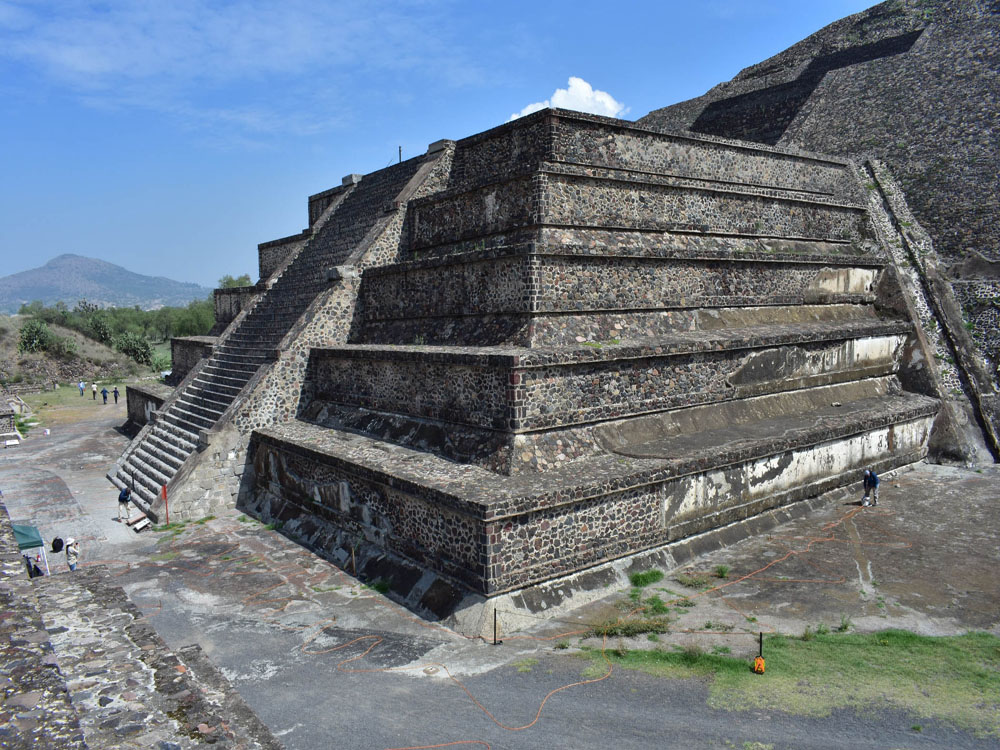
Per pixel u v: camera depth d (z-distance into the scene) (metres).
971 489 13.77
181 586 10.22
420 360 11.59
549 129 12.60
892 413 14.45
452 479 9.51
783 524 11.99
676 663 7.53
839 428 13.00
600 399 10.79
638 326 12.33
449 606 8.88
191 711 4.54
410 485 9.50
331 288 15.42
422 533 9.66
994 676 7.12
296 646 8.27
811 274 15.94
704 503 10.88
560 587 9.12
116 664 5.01
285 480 13.11
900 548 10.80
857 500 13.16
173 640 8.48
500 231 12.98
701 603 9.07
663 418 11.70
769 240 15.94
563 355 10.14
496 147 14.02
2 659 4.19
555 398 10.25
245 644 8.34
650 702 6.81
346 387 13.99
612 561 9.77
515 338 11.20
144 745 4.07
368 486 10.73
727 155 16.00
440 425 11.39
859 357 15.71
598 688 7.11
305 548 11.70
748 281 14.48
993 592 9.21
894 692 6.84
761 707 6.64
